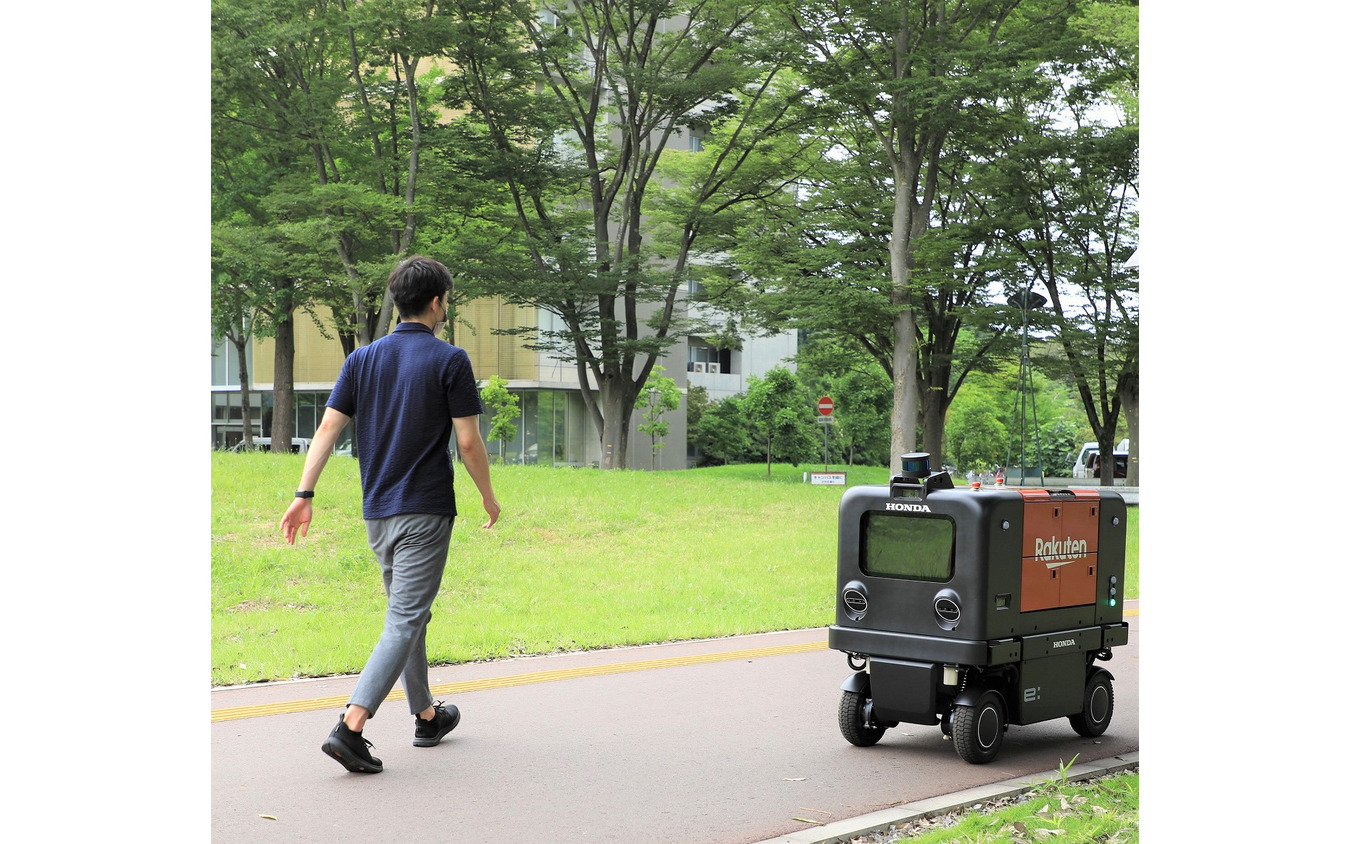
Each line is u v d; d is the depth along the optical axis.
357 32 24.66
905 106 23.72
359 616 10.38
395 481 4.99
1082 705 6.03
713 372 52.62
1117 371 27.38
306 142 25.91
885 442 52.53
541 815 4.46
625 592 12.14
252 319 31.20
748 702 6.84
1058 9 24.94
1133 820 4.34
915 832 4.39
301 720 5.99
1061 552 5.84
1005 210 27.22
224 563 12.35
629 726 6.11
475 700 6.75
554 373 41.22
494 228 28.95
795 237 28.38
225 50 23.91
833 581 13.29
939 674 5.49
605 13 27.27
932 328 29.83
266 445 42.00
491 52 25.20
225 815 4.36
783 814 4.55
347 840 4.09
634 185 28.67
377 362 5.06
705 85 26.52
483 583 12.52
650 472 24.38
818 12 24.17
